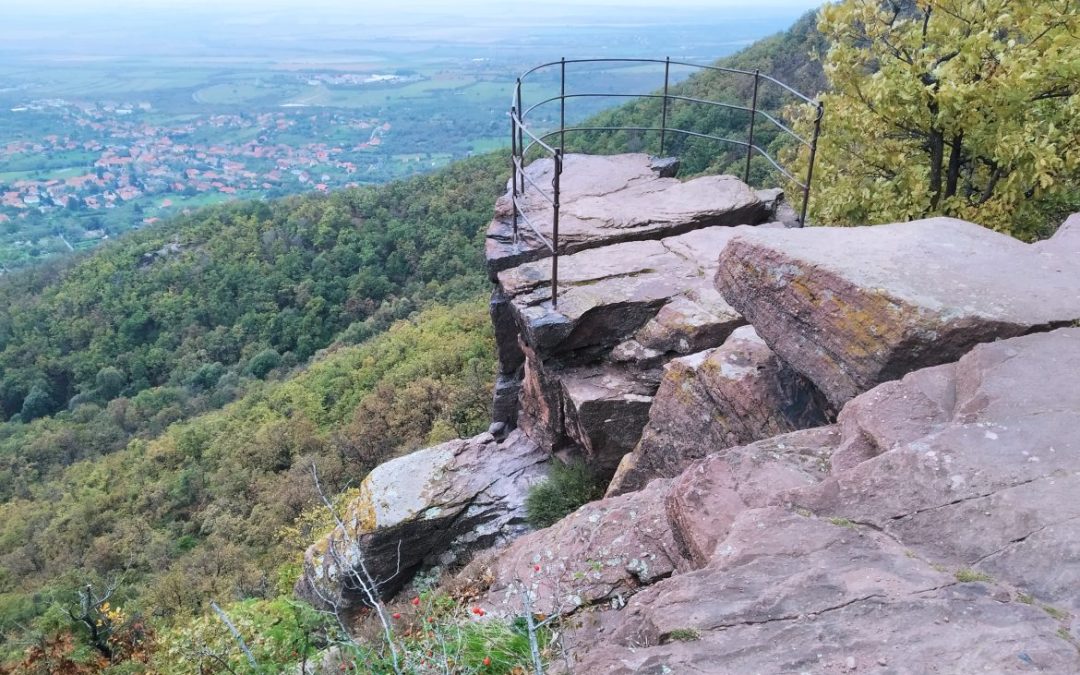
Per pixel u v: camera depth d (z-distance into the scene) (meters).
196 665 5.55
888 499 2.59
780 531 2.56
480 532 7.50
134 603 18.12
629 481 5.79
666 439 5.45
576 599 3.87
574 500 7.13
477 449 8.33
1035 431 2.69
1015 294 3.70
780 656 2.00
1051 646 1.81
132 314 58.75
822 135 8.99
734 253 4.65
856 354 3.80
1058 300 3.63
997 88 7.26
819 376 4.08
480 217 58.47
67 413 53.09
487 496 7.70
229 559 20.89
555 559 4.32
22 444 47.25
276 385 41.75
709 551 2.96
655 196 8.23
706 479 3.34
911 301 3.62
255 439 32.09
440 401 27.09
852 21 8.43
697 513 3.19
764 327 4.48
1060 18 7.30
